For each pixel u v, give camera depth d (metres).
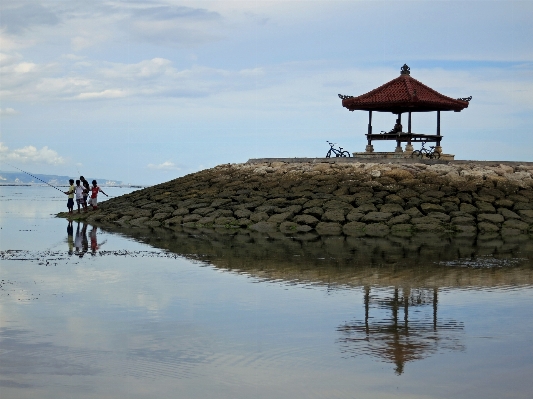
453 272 17.36
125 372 9.08
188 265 18.36
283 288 15.02
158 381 8.75
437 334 11.16
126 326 11.41
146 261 19.09
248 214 31.83
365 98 37.56
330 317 12.27
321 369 9.30
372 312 12.70
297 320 12.01
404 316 12.41
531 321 12.10
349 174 34.94
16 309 12.54
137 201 37.06
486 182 33.00
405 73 38.69
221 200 34.06
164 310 12.65
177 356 9.80
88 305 12.98
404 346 10.43
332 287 15.18
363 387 8.62
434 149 40.00
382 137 38.91
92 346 10.21
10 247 22.31
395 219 29.66
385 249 22.22
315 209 31.27
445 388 8.61
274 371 9.20
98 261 19.00
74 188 36.25
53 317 11.95
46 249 21.78
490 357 9.88
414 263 18.92
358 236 26.86
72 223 33.03
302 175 35.97
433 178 33.47
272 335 10.99
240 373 9.10
